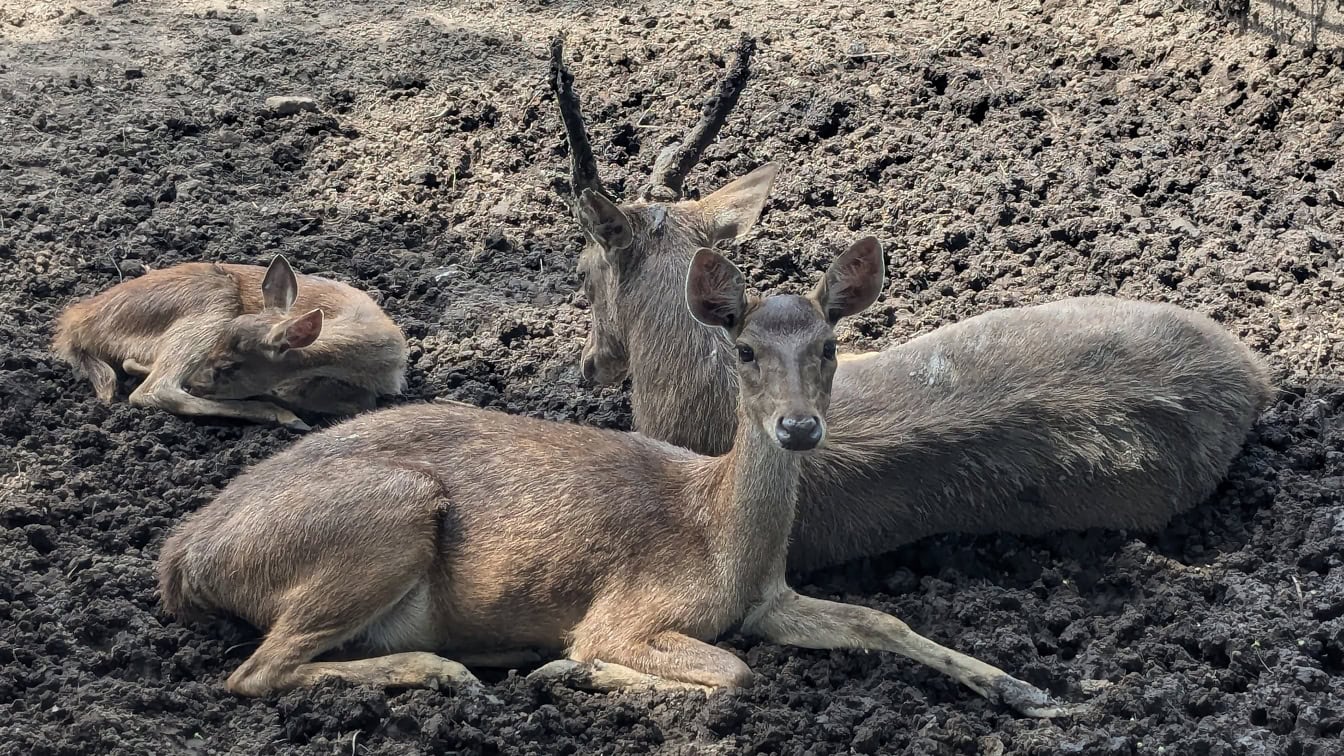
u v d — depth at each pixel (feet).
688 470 18.49
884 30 38.09
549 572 17.76
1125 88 33.73
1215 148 31.17
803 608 18.20
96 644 18.33
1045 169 30.76
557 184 28.86
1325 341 24.77
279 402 24.57
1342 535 19.85
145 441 22.72
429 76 36.01
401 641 18.22
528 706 17.19
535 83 35.68
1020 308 22.91
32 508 20.57
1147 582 19.53
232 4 41.32
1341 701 16.90
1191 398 20.94
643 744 16.58
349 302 25.25
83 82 34.83
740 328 17.03
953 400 20.61
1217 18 34.91
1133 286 26.91
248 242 28.91
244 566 17.69
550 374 25.44
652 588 17.72
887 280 27.86
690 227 21.79
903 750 16.52
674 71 35.78
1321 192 29.25
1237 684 17.56
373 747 16.63
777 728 16.53
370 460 18.15
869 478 19.95
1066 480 20.39
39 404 23.63
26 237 28.25
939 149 31.86
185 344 23.97
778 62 36.01
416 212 30.66
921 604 19.25
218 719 17.10
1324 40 33.19
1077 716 16.84
